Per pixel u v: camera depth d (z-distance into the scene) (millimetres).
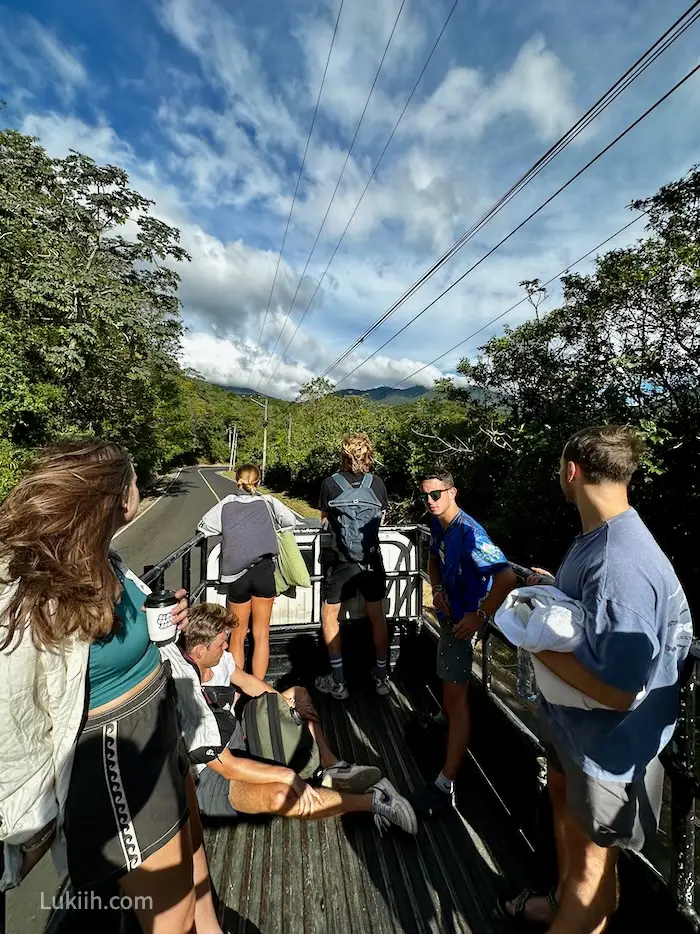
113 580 1044
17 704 903
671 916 1280
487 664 2299
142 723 1146
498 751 2154
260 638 2869
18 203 13664
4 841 941
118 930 1507
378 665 2947
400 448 16375
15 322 13523
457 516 2102
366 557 2803
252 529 2744
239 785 1923
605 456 1178
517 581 1972
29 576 906
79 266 15539
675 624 1129
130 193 16812
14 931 2270
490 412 12492
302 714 2338
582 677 1066
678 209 8219
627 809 1148
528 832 1877
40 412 12875
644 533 1141
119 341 17250
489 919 1569
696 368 7234
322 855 1816
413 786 2182
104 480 1022
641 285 8320
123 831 1094
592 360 9781
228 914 1595
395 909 1607
